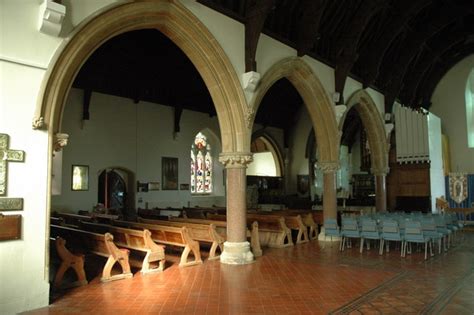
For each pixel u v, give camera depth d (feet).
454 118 64.44
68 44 21.17
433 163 55.06
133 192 55.47
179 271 26.73
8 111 19.03
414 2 44.37
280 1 36.29
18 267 18.99
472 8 48.39
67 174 48.32
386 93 54.95
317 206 64.80
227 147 31.37
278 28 36.91
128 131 55.06
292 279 24.57
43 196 20.07
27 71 19.70
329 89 42.91
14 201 19.04
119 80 53.06
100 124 51.93
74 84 48.52
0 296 18.34
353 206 61.00
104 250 25.41
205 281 24.12
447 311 18.20
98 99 51.88
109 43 47.55
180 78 58.65
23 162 19.45
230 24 31.17
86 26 21.85
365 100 50.03
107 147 52.60
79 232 27.20
